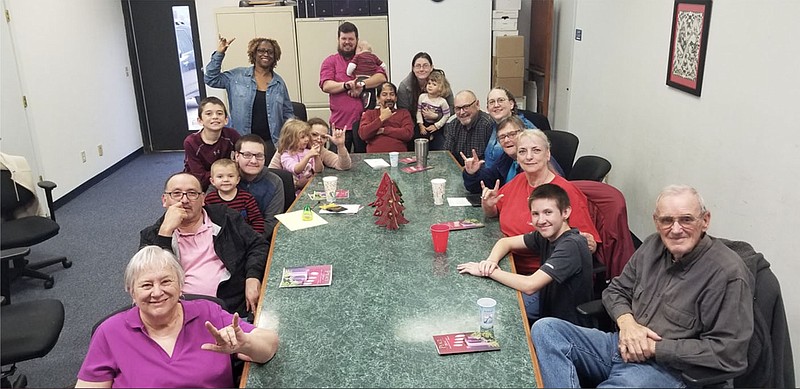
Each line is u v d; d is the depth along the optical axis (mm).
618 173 4480
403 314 1955
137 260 1805
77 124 5887
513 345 1766
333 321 1923
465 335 1815
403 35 6051
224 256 2535
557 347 1949
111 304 3643
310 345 1792
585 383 2111
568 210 2303
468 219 2844
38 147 5168
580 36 5312
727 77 2859
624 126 4324
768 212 2533
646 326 2051
